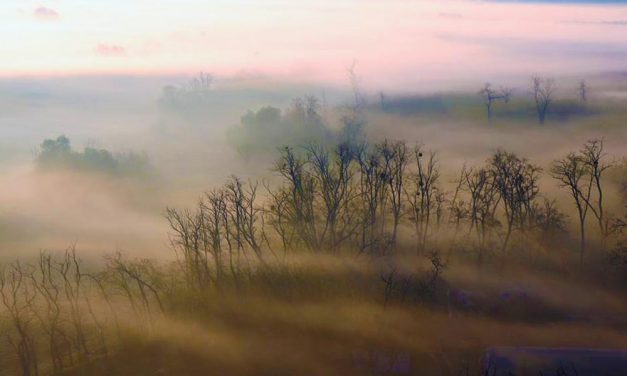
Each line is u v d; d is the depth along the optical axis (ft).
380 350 203.51
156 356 203.72
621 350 180.04
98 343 208.33
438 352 200.64
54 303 206.90
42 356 203.92
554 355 176.45
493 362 176.76
